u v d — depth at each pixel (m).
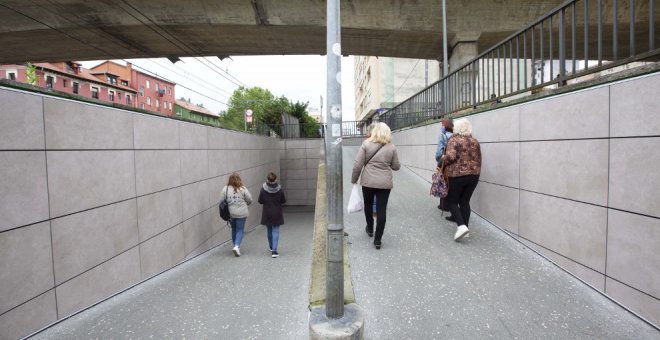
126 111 4.68
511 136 4.52
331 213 2.74
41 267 3.32
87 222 3.91
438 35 14.20
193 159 6.80
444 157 4.28
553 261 3.68
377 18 13.58
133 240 4.75
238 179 7.07
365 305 3.16
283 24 13.33
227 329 3.48
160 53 16.41
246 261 6.63
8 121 3.05
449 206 4.40
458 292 3.30
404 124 11.71
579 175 3.30
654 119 2.54
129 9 12.67
